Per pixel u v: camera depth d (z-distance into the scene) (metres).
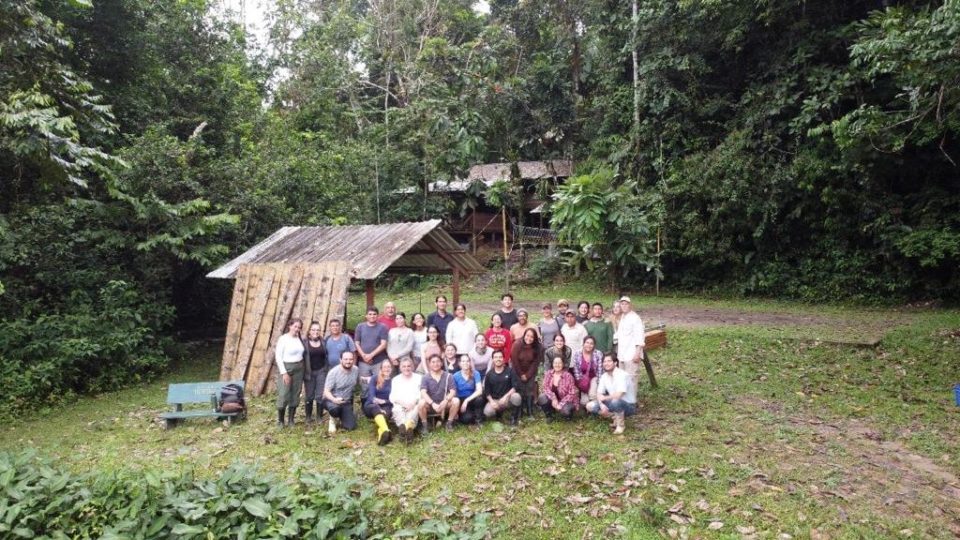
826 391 9.21
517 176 22.41
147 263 13.20
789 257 17.78
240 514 5.16
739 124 18.11
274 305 11.03
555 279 22.22
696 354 11.52
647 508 5.52
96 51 15.46
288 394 8.25
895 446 7.05
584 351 8.21
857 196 15.72
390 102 31.28
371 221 23.75
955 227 14.80
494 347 8.96
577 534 5.26
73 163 9.55
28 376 9.62
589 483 6.13
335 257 11.16
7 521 5.02
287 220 16.09
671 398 8.95
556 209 9.91
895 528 5.18
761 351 11.51
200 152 14.70
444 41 24.00
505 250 22.56
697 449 6.91
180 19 17.66
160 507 5.19
